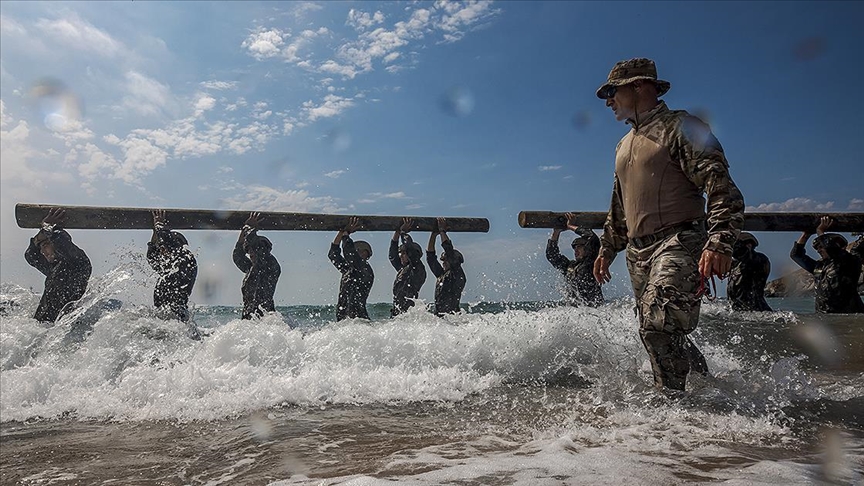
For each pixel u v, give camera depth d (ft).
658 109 11.46
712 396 10.11
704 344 16.58
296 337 15.12
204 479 6.63
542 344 14.69
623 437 7.86
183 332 16.78
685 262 10.51
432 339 15.10
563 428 8.54
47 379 12.69
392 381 12.45
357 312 29.01
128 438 8.93
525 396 11.39
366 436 8.42
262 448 7.88
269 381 12.29
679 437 7.81
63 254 21.86
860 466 6.26
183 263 22.93
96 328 15.88
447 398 11.34
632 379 12.17
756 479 5.76
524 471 6.26
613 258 13.50
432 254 33.04
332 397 11.37
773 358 15.03
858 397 10.19
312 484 6.08
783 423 8.54
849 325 18.79
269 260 26.14
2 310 21.42
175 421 10.00
